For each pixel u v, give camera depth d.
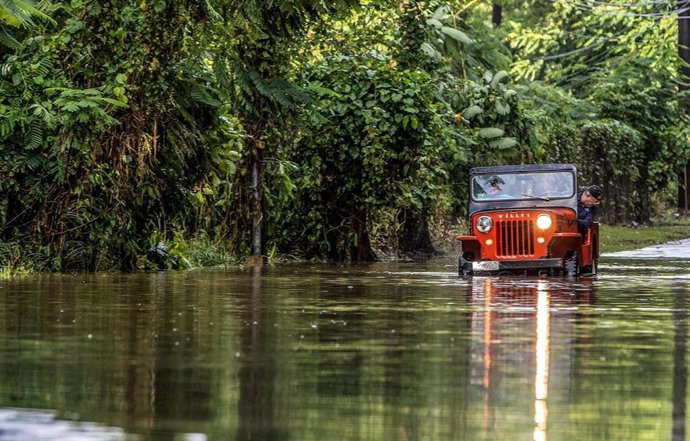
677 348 15.53
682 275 32.97
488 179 36.00
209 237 39.88
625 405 11.34
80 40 33.50
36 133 32.25
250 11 32.88
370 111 42.72
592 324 18.61
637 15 98.25
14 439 9.80
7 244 32.25
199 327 17.91
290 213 43.16
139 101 33.56
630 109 87.94
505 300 23.58
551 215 33.12
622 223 80.94
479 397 11.75
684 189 100.44
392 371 13.41
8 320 18.81
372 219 43.88
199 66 35.72
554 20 118.38
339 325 18.31
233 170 36.66
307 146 43.00
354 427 10.26
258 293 25.11
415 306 21.97
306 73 43.69
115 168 33.12
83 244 32.84
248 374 13.14
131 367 13.62
